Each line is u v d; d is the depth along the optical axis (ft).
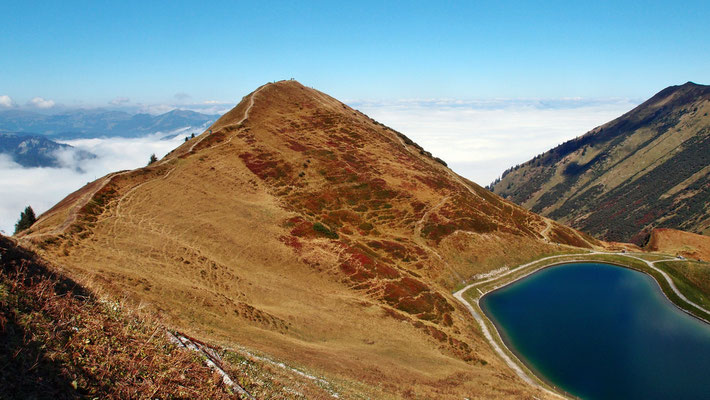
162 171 296.51
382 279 241.96
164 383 38.88
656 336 242.99
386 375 121.70
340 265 243.19
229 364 56.95
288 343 122.93
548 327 248.93
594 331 246.06
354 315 192.13
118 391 34.35
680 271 354.33
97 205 218.38
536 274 338.54
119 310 48.62
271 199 312.29
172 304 119.65
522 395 146.41
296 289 203.00
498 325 250.16
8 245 45.06
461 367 167.84
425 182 425.28
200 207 261.24
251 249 233.55
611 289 314.96
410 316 213.05
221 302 139.03
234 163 358.64
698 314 282.77
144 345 42.37
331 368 107.96
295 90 595.06
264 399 50.24
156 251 183.62
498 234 367.25
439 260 316.81
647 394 183.83
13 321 33.42
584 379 195.00
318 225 279.90
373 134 520.83
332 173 397.19
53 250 148.87
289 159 398.42
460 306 257.34
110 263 152.05
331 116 532.73
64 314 39.32
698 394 184.75
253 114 473.26
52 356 32.63
